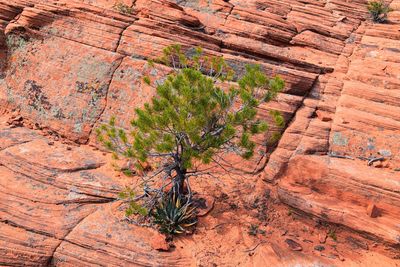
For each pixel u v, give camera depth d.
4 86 15.66
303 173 12.49
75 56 15.20
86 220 10.70
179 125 9.66
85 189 11.66
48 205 11.05
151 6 17.11
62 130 14.26
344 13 22.36
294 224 11.80
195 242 10.62
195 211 11.41
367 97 15.02
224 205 11.97
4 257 9.71
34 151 13.01
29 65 15.50
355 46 19.17
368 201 11.60
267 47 17.50
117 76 14.80
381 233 10.85
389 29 20.23
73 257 9.80
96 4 17.28
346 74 16.67
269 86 10.88
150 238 10.38
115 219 10.88
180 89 10.03
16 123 14.71
